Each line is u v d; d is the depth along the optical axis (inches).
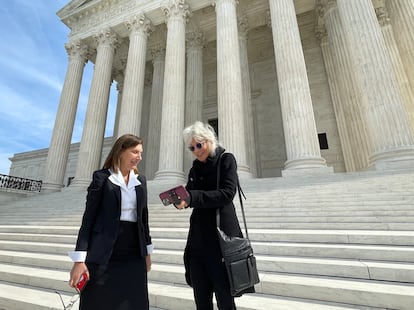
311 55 743.1
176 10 615.2
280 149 724.7
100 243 73.9
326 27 616.4
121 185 82.9
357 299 111.4
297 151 396.2
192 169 91.5
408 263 136.0
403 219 189.0
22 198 600.7
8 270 189.0
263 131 761.6
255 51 836.0
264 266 151.3
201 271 78.8
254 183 366.9
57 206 417.4
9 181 600.7
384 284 120.3
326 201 248.1
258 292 129.6
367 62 394.6
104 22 735.1
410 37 464.8
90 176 591.8
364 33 408.5
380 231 181.2
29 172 1311.5
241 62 636.7
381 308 106.7
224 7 549.3
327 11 592.1
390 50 554.3
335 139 650.2
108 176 83.4
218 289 73.2
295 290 123.4
